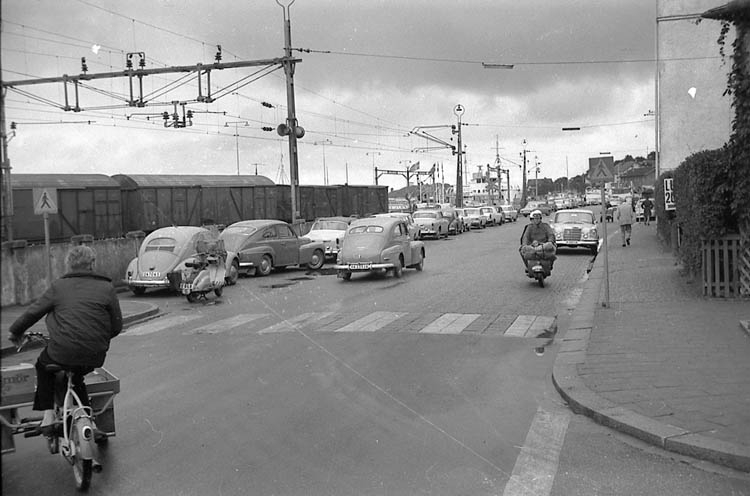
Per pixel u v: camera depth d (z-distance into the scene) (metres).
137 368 9.48
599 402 6.93
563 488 5.11
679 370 7.97
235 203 35.41
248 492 5.12
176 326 13.16
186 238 18.95
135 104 25.94
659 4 29.52
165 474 5.52
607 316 11.85
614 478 5.28
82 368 5.50
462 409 7.21
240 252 21.47
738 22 15.62
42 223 24.66
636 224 47.47
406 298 16.20
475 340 10.98
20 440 6.53
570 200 88.50
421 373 8.82
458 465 5.61
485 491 5.07
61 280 5.59
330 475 5.42
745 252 13.00
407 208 63.19
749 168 12.78
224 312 14.89
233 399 7.71
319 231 29.11
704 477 5.26
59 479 5.49
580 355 9.03
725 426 6.04
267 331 12.22
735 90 13.86
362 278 21.12
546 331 11.66
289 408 7.31
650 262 21.16
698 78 29.23
